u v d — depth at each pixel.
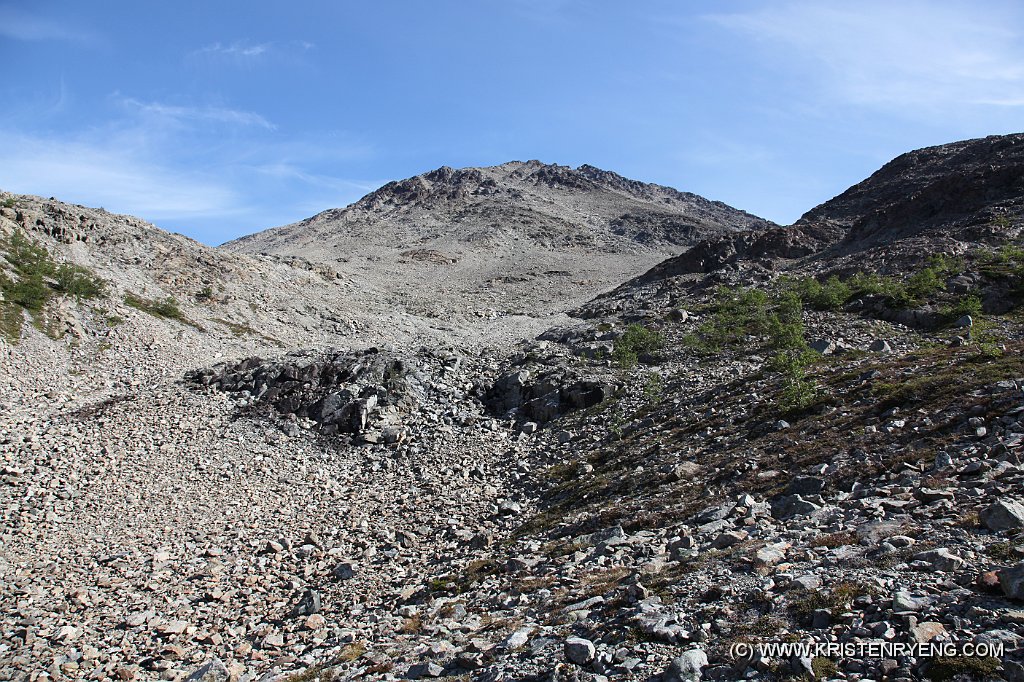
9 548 22.67
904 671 7.93
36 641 17.14
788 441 23.05
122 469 31.53
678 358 45.28
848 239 84.12
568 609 13.73
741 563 13.31
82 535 24.58
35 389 42.66
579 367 46.53
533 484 29.83
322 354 50.03
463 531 24.98
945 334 36.72
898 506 14.30
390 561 22.94
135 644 17.17
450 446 36.94
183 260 84.19
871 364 30.11
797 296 51.44
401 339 78.25
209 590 20.75
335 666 13.70
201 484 31.30
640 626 11.23
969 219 67.88
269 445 37.38
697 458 25.23
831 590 10.53
